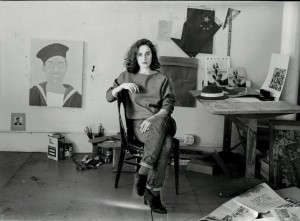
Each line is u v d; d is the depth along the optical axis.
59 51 3.86
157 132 2.65
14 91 3.91
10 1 3.77
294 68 3.49
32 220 2.55
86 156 3.83
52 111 3.96
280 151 3.21
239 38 3.91
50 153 3.84
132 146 2.89
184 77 3.93
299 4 3.44
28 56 3.86
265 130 3.68
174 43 3.89
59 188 3.11
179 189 3.20
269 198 2.81
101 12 3.83
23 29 3.82
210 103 3.05
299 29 3.46
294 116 3.64
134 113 2.92
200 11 3.85
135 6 3.83
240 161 3.75
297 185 3.21
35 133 3.98
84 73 3.91
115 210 2.76
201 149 4.01
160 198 2.96
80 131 3.99
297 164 3.22
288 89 3.51
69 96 3.92
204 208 2.85
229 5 3.86
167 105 2.85
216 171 3.63
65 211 2.71
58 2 3.80
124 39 3.88
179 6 3.84
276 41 3.92
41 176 3.36
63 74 3.89
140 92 2.91
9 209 2.70
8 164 3.62
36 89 3.91
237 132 4.02
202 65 3.92
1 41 3.83
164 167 2.65
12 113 3.95
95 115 3.98
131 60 2.96
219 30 3.89
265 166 3.41
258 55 3.93
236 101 3.16
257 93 3.40
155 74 2.96
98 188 3.14
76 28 3.84
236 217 2.57
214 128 4.01
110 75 3.93
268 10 3.88
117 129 4.00
